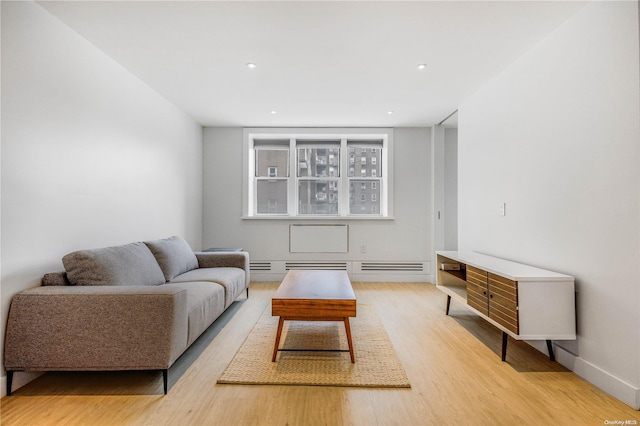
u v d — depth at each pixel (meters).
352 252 5.12
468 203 3.72
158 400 1.85
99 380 2.08
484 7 2.13
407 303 3.90
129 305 1.91
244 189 5.12
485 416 1.72
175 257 3.26
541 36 2.46
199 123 4.91
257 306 3.75
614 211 1.91
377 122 4.85
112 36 2.49
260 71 3.11
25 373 2.02
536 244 2.57
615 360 1.91
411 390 1.97
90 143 2.60
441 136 5.01
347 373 2.16
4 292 1.89
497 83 3.15
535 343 2.59
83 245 2.52
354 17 2.25
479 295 2.67
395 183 5.12
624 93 1.84
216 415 1.72
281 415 1.72
